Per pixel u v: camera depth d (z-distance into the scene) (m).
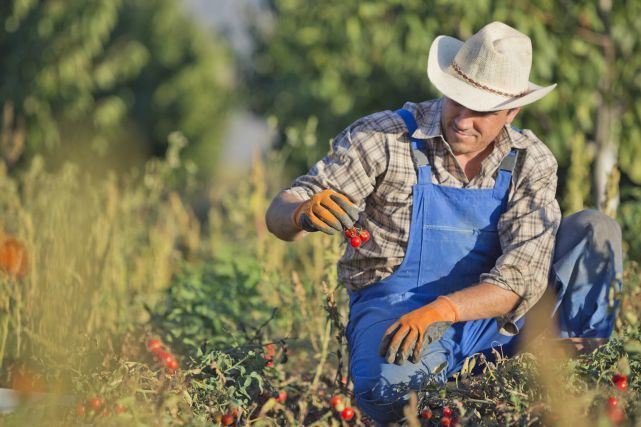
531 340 6.73
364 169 6.43
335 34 16.25
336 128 18.23
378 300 6.50
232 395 6.23
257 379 6.48
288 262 11.83
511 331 6.38
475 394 5.95
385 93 16.97
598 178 11.73
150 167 12.94
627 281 7.88
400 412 6.15
